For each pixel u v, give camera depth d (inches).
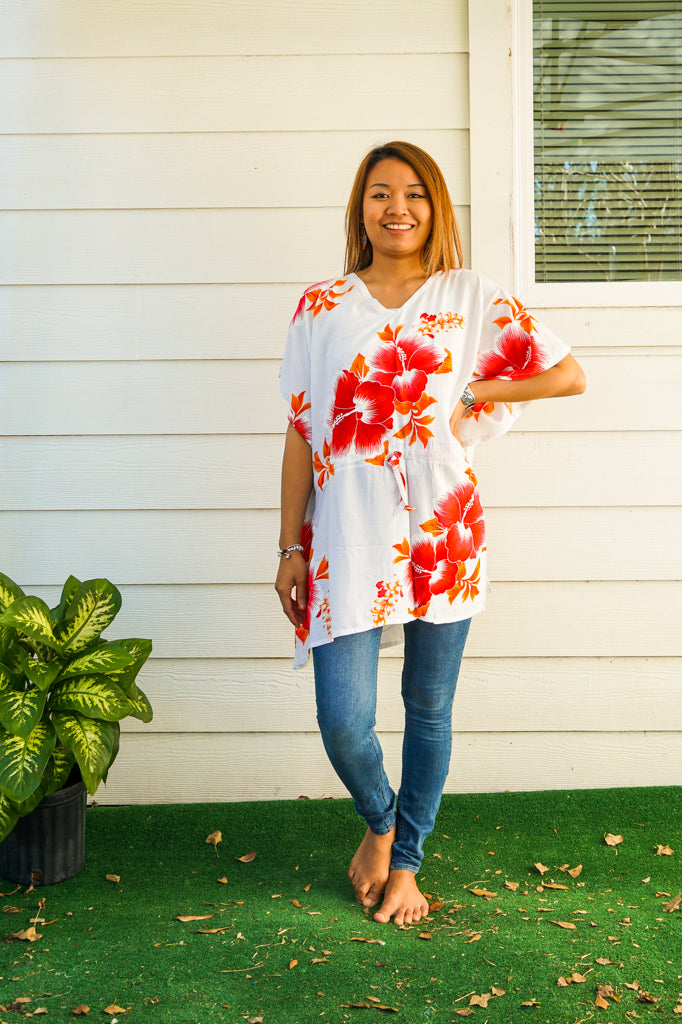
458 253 79.7
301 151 104.5
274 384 105.3
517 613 105.1
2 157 104.8
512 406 79.7
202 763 106.0
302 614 79.7
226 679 106.0
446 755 80.2
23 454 105.7
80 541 105.9
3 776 77.0
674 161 106.9
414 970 70.2
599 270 106.5
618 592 105.0
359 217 80.7
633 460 104.7
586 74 107.0
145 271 105.0
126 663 83.7
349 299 76.7
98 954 73.3
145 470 105.7
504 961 71.1
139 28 104.4
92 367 105.4
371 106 104.2
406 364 73.5
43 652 88.4
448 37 104.0
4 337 105.0
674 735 105.2
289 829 98.1
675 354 104.3
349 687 74.0
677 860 89.3
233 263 104.8
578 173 107.0
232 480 105.7
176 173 104.9
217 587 106.1
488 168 103.8
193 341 105.1
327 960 71.6
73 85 104.5
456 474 73.9
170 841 96.0
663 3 106.6
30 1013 65.3
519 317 76.3
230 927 77.4
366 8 104.0
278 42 104.1
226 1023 64.1
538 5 106.3
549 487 104.8
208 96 104.4
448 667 77.0
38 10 104.3
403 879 79.6
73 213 104.9
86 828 98.8
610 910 79.5
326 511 74.8
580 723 105.3
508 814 100.0
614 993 66.4
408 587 72.9
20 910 81.3
